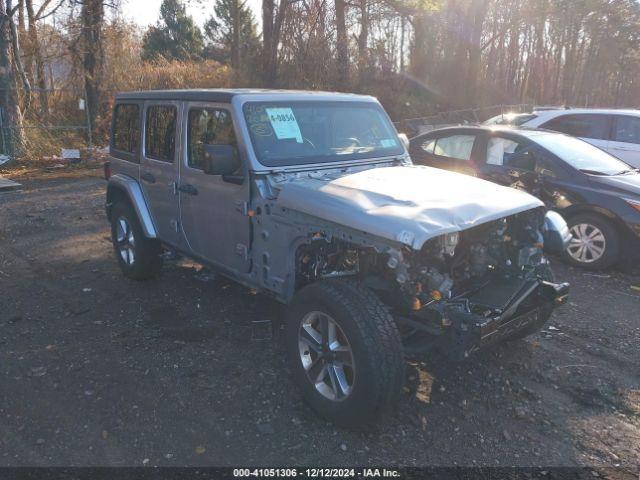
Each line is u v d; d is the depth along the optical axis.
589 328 5.11
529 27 38.19
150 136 5.45
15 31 16.17
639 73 48.19
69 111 18.83
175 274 6.30
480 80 32.06
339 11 20.78
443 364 4.34
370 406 3.28
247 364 4.30
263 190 4.13
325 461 3.24
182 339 4.72
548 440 3.49
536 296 4.05
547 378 4.21
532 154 7.34
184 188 4.90
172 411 3.70
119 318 5.14
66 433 3.47
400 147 5.11
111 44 19.00
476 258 3.93
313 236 3.75
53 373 4.16
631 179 6.86
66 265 6.70
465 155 8.05
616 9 37.09
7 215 9.27
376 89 23.22
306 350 3.71
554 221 4.45
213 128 4.53
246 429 3.52
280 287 4.14
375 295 3.44
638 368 4.41
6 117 15.16
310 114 4.66
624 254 6.72
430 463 3.25
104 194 11.16
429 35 29.28
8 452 3.28
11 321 5.08
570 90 43.41
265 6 20.73
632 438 3.53
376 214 3.39
